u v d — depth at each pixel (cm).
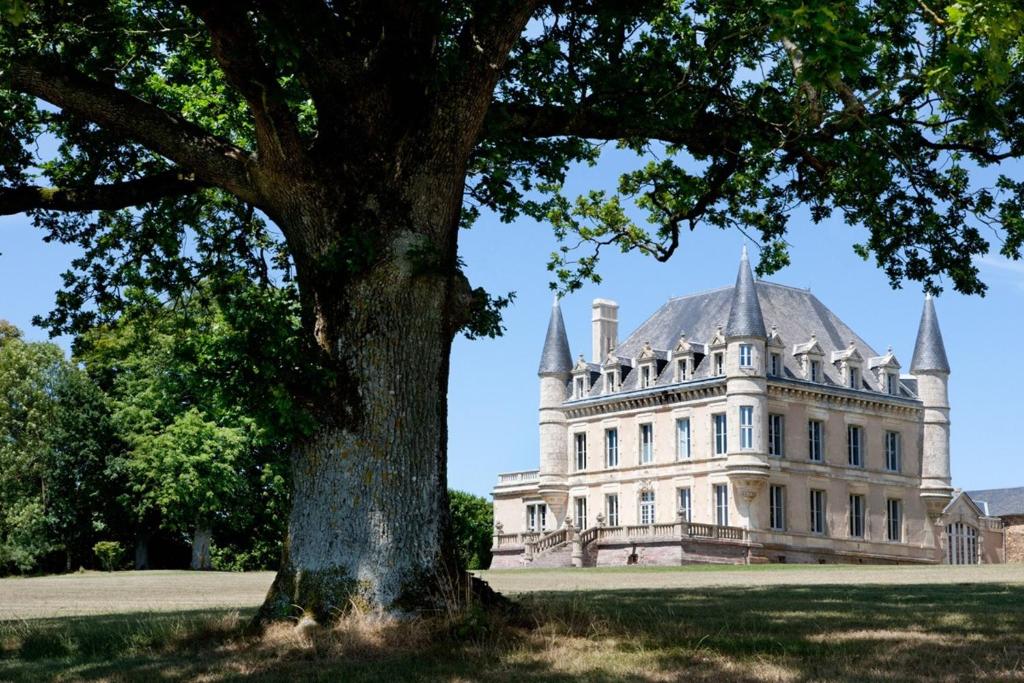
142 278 2081
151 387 6719
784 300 9019
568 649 1288
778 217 2178
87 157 1981
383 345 1446
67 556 7725
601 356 9881
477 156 1955
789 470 8394
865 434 8838
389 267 1442
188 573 5950
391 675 1157
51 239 2027
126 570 7494
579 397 9525
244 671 1209
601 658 1231
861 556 8650
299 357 1383
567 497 9519
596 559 8394
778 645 1306
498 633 1351
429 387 1473
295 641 1344
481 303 1541
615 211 2322
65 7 1543
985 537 9569
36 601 2970
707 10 1923
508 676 1139
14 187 1681
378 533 1419
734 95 1988
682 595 2331
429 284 1459
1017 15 1219
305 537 1436
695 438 8619
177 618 1822
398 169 1467
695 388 8581
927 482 9050
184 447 6788
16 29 1482
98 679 1210
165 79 2208
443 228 1502
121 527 7619
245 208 2131
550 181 2100
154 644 1452
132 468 7144
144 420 7056
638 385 9100
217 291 2055
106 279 2062
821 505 8581
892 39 1772
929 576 3522
